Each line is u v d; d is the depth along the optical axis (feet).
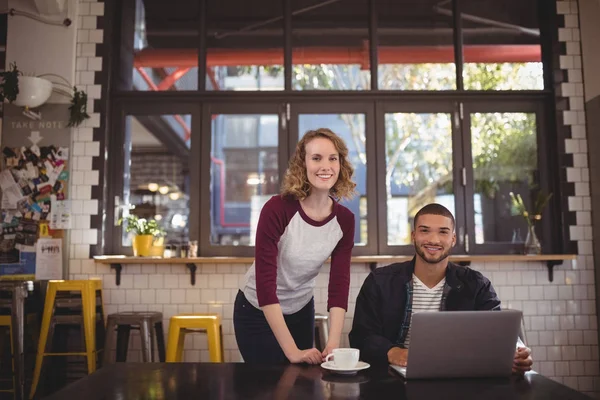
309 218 7.47
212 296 15.52
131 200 16.71
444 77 16.83
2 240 15.35
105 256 15.44
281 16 17.11
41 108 15.72
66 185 15.60
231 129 17.12
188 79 16.83
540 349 15.61
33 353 14.80
